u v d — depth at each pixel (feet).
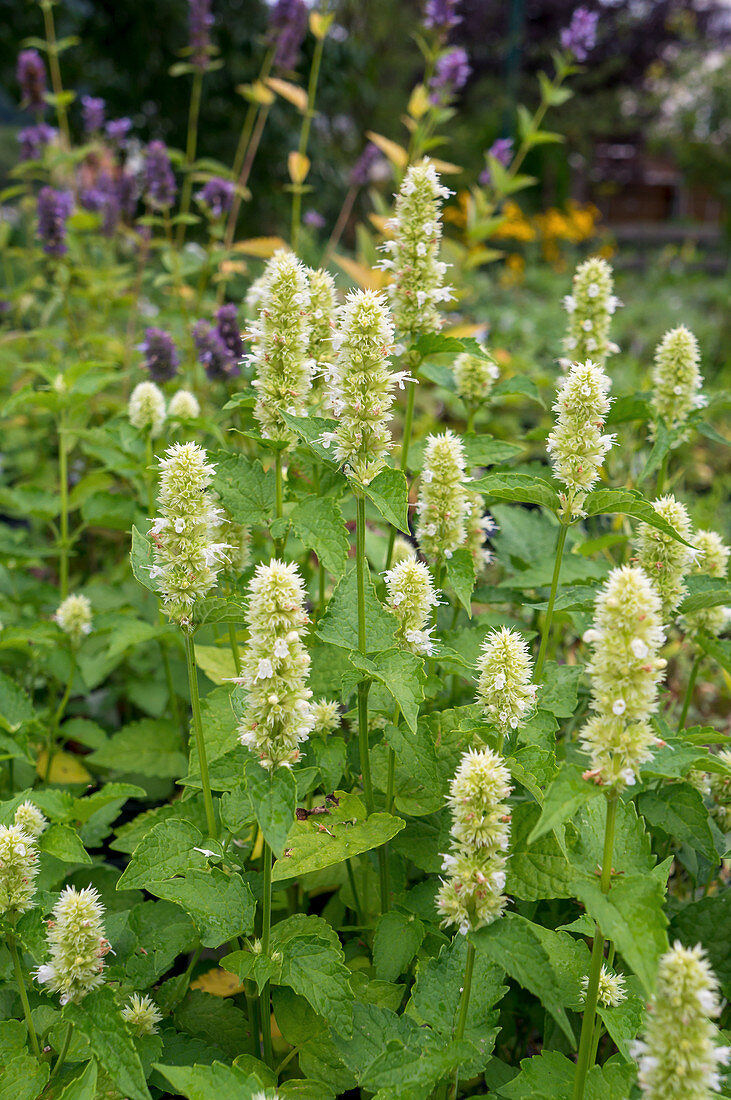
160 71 43.42
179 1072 7.05
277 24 23.47
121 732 14.40
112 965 8.98
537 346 37.47
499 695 8.49
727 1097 6.97
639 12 100.83
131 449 13.93
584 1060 7.27
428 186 11.00
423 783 9.05
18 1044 8.35
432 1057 7.34
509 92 75.77
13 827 7.98
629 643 6.58
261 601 7.38
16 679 16.69
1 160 43.83
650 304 50.52
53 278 23.75
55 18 42.80
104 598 16.53
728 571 13.28
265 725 7.51
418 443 13.03
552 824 6.45
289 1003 9.29
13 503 16.06
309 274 10.78
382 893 9.97
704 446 33.09
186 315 21.11
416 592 9.34
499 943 6.95
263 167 45.14
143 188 24.21
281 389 9.73
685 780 10.31
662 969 6.01
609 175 130.72
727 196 100.27
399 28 62.03
